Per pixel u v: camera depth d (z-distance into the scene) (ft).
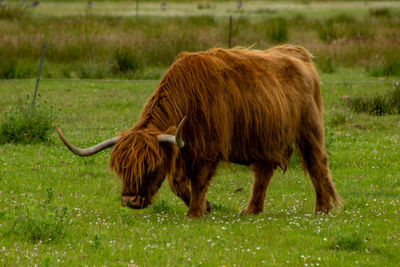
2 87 232.53
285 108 93.71
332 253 70.23
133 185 77.10
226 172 133.49
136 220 85.81
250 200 100.12
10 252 66.28
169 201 102.89
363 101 203.21
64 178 118.21
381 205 100.37
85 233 76.48
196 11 615.98
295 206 103.45
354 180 124.98
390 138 161.79
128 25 384.06
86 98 216.74
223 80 87.56
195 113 84.58
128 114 193.26
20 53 285.23
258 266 64.18
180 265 63.05
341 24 374.63
